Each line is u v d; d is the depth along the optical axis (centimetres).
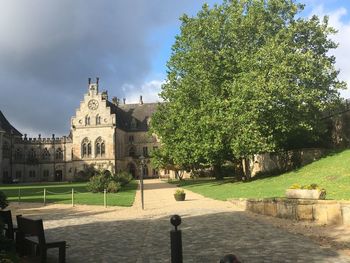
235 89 4034
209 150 4306
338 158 3959
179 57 5025
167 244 1345
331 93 4522
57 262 1125
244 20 4438
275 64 4025
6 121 11375
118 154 10700
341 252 1123
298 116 4116
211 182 5572
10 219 1233
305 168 3966
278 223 1681
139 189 4981
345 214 1584
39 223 1015
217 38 4578
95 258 1177
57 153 11394
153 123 6000
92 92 10506
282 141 4312
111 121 10412
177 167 7188
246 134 3922
